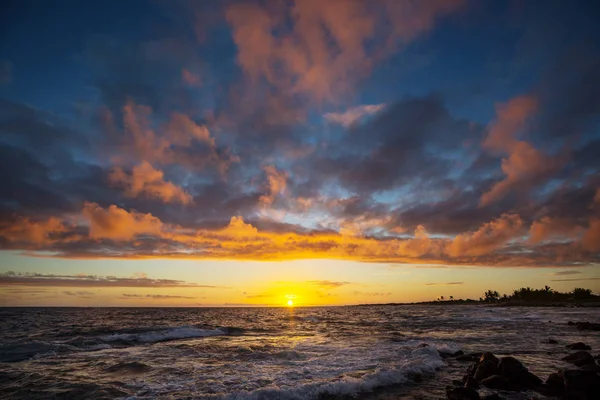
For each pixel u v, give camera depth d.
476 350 21.31
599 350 20.83
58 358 18.31
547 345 23.47
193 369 15.34
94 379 13.54
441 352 20.00
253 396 10.95
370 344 23.92
